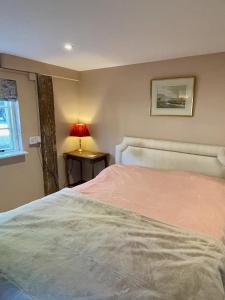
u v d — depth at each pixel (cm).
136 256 119
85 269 109
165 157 282
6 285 104
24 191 305
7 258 119
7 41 210
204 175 246
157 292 96
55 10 145
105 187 232
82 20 161
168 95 283
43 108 310
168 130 292
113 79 329
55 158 340
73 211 176
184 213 175
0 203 279
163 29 179
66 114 355
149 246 128
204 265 114
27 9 143
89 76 353
